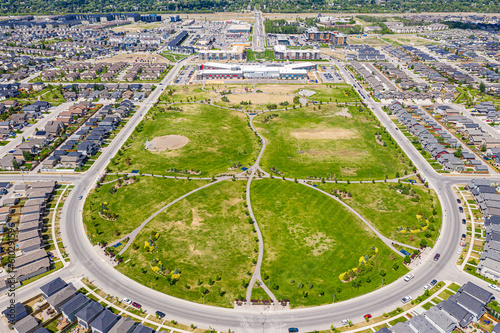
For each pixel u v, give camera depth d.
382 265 158.00
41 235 173.25
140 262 159.25
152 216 188.00
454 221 185.00
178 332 127.94
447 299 136.88
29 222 175.88
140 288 146.25
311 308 138.38
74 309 132.00
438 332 123.06
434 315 129.12
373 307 138.50
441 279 150.75
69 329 129.25
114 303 139.00
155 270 154.50
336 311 137.12
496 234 167.75
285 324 131.75
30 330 125.94
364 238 173.50
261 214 190.25
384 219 186.38
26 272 149.62
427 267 157.00
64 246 167.50
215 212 191.38
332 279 151.38
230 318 134.12
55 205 196.00
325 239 173.00
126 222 183.75
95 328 124.56
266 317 134.50
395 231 178.12
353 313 136.12
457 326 128.88
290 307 138.75
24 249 161.00
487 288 145.75
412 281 150.00
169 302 140.25
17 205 193.75
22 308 133.25
